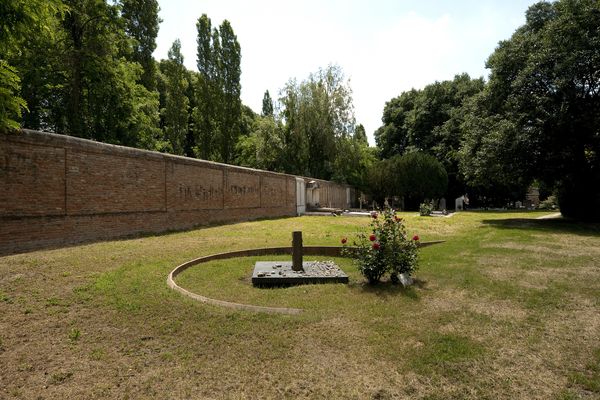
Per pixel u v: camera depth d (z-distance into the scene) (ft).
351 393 10.57
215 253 31.94
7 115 21.21
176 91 109.60
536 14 70.49
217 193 57.21
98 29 67.00
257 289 22.41
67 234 32.35
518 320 16.19
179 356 12.79
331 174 121.19
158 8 101.35
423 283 23.02
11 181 27.78
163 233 43.21
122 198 38.75
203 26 112.68
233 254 32.58
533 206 165.68
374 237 22.71
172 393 10.61
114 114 73.87
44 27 19.86
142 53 98.94
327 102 114.83
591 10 55.42
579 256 31.37
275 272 25.02
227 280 24.41
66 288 19.51
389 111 168.14
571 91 58.39
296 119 115.75
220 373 11.68
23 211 28.63
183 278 23.99
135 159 40.68
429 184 117.50
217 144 114.11
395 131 158.61
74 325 15.35
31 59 59.77
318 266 27.27
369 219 73.92
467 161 74.49
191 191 50.80
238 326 15.24
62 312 16.60
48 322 15.55
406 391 10.69
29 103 64.28
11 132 27.55
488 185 78.23
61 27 64.13
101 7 65.98
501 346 13.56
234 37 116.67
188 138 140.87
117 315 16.34
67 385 11.12
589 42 54.75
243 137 135.85
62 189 31.91
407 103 161.27
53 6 18.86
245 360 12.50
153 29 100.22
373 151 163.22
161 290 19.71
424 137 144.15
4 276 20.81
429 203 97.45
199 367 12.05
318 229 54.19
